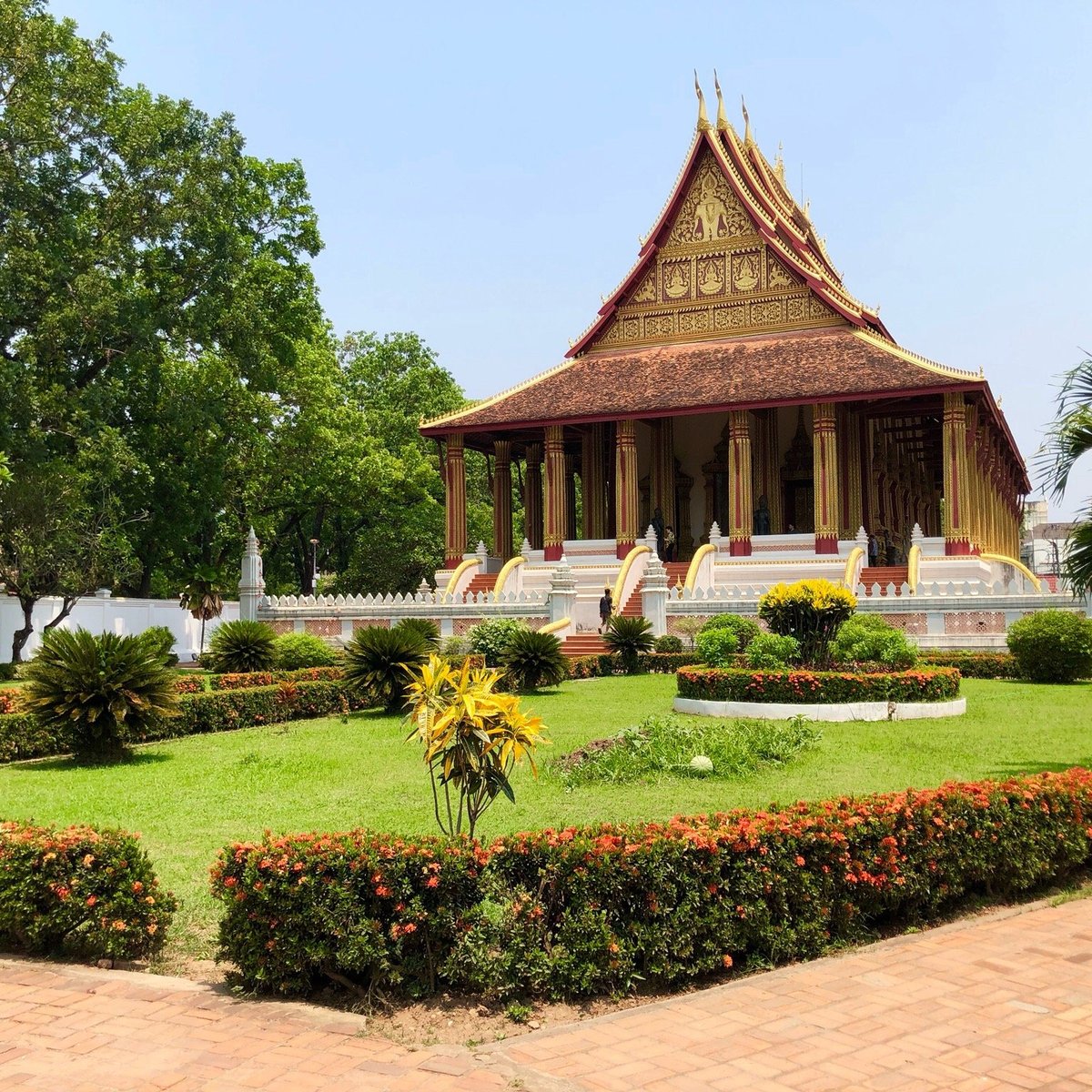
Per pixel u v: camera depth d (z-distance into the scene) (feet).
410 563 182.50
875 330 143.43
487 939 21.52
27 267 97.45
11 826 25.96
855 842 25.00
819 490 118.32
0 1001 21.71
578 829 23.97
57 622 103.50
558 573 99.91
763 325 136.15
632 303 142.72
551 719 58.39
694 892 22.56
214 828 34.58
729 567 118.62
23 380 97.14
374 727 58.49
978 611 90.89
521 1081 17.76
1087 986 21.88
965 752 45.21
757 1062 18.39
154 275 117.60
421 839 22.88
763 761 43.09
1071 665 72.95
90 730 48.49
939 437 163.43
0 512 94.99
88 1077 18.16
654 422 144.97
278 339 134.21
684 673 61.00
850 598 65.00
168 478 127.85
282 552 188.24
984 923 26.58
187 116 118.93
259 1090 17.61
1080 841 29.78
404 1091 17.49
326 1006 21.54
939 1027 19.75
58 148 102.47
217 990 22.31
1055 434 41.83
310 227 144.36
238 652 82.58
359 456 160.66
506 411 132.87
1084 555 42.47
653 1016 20.63
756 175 152.25
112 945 23.53
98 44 109.29
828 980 22.39
